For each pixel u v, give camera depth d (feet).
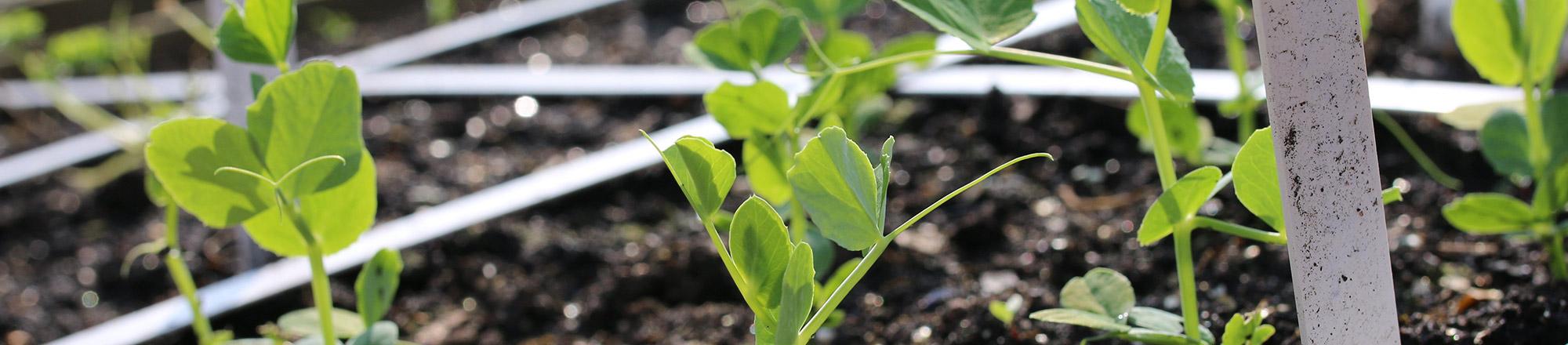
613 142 3.10
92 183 3.11
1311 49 1.09
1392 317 1.20
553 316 2.24
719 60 1.76
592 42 4.05
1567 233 1.75
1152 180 2.49
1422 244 2.05
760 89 1.63
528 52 3.99
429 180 2.96
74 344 2.20
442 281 2.38
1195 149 2.14
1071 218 2.35
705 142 1.17
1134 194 2.43
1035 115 2.83
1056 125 2.79
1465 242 2.04
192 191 1.43
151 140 1.39
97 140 3.34
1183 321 1.44
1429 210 2.23
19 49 4.46
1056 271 2.15
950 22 1.27
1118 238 2.22
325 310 1.55
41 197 3.10
